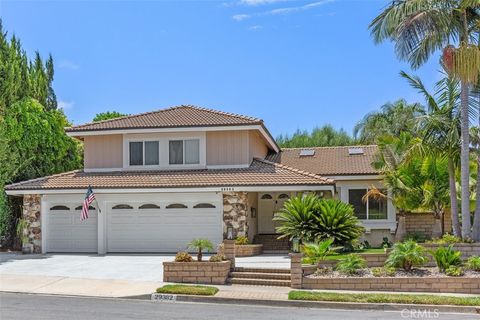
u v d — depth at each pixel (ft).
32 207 84.94
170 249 82.48
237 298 48.78
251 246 76.33
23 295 50.52
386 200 90.63
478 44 65.87
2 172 86.63
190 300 49.16
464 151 63.87
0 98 96.68
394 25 64.90
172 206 83.05
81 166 113.50
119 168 89.30
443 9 63.10
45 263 71.36
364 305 46.26
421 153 68.08
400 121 138.51
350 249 71.20
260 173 83.25
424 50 64.75
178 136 88.17
